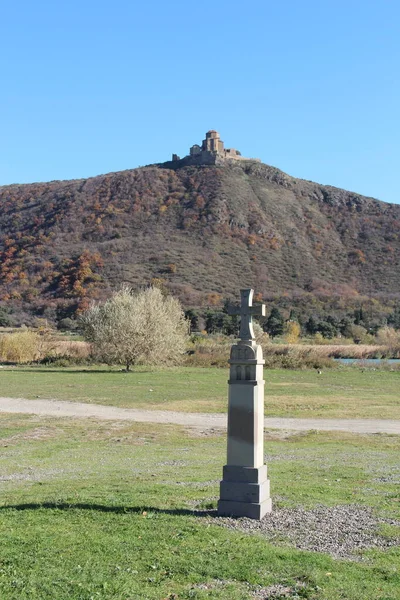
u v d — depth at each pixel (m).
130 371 43.72
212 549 7.44
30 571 6.86
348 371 43.59
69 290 104.56
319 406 26.94
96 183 154.12
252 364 8.81
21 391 31.47
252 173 159.75
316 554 7.32
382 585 6.54
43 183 163.75
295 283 113.88
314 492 10.60
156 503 9.66
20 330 66.06
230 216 136.00
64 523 8.53
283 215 141.62
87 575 6.75
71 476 12.95
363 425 22.20
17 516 8.97
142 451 16.86
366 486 11.46
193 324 82.50
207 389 32.69
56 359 49.78
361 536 8.06
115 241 124.50
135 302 46.41
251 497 8.75
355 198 154.50
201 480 12.07
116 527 8.30
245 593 6.36
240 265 118.06
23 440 18.77
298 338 72.50
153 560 7.15
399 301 105.25
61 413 24.53
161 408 26.23
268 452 16.39
